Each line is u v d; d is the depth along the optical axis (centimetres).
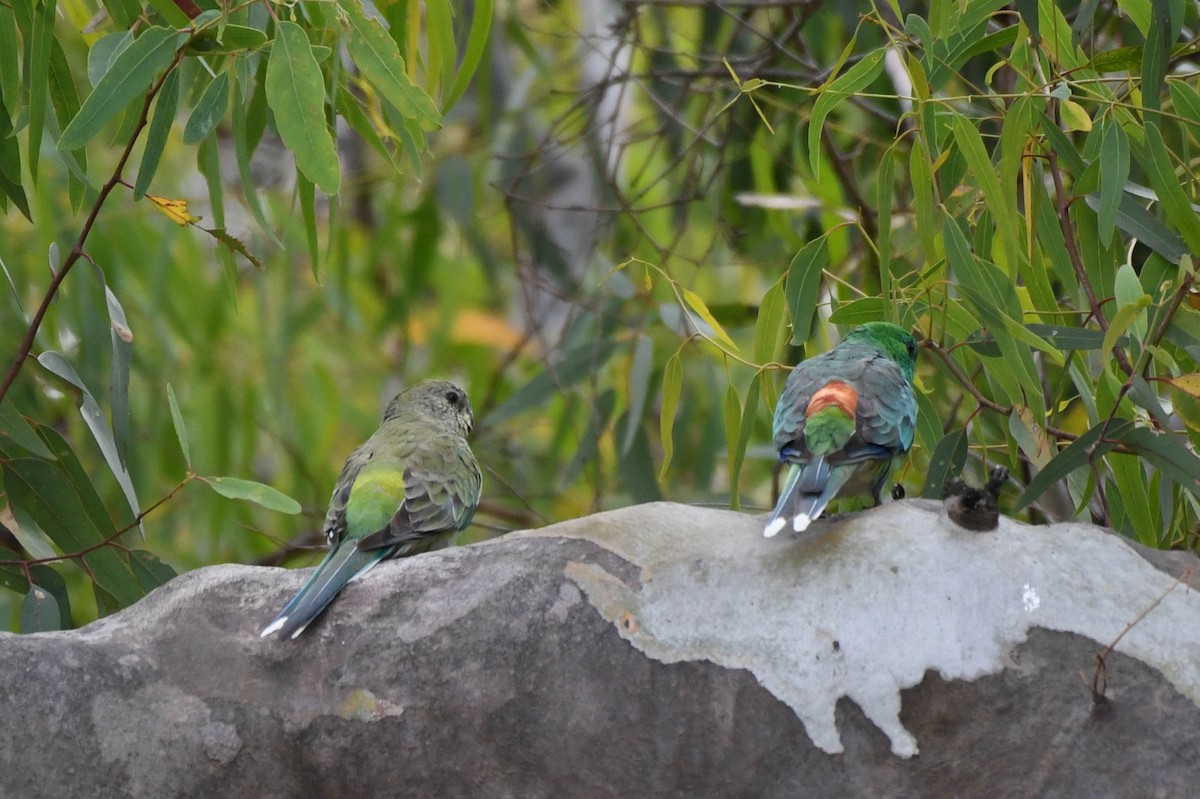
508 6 1720
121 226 1653
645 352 1406
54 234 1466
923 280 1025
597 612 721
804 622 711
